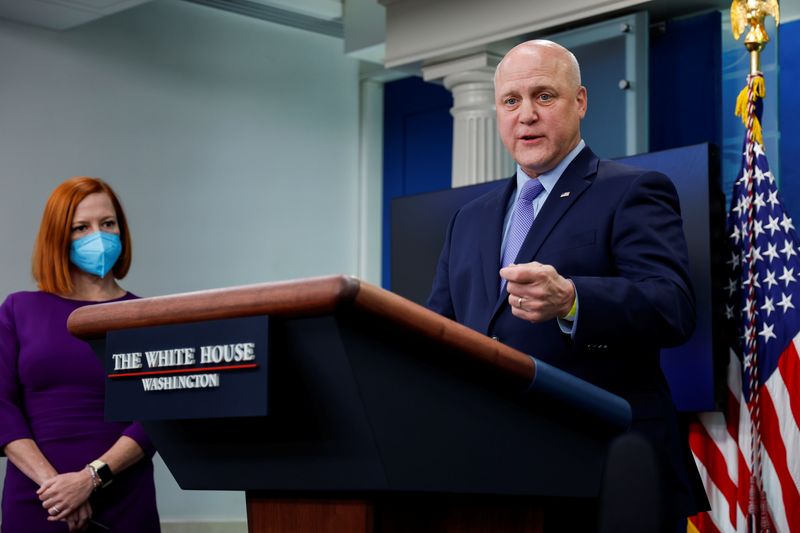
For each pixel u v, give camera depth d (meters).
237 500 6.88
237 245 7.11
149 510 2.73
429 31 6.08
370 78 7.86
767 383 3.33
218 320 1.20
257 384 1.16
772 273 3.40
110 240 2.86
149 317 1.27
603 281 1.62
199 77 7.00
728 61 5.21
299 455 1.24
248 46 7.25
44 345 2.75
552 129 2.07
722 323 3.44
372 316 1.09
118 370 1.30
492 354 1.18
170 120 6.85
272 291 1.14
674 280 1.79
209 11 7.06
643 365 2.00
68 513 2.58
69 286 2.85
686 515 1.92
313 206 7.55
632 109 5.16
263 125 7.30
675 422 2.01
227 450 1.33
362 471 1.18
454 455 1.21
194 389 1.22
